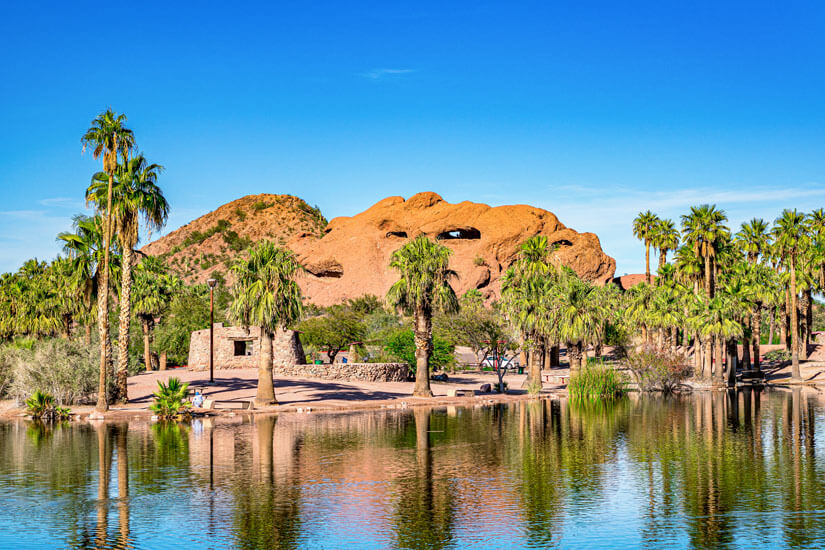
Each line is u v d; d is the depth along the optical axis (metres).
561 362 103.44
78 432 34.09
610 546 15.74
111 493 20.56
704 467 24.64
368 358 84.44
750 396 57.59
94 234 46.25
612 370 58.06
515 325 61.66
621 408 47.09
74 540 16.02
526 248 72.62
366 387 59.69
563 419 40.09
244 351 67.19
